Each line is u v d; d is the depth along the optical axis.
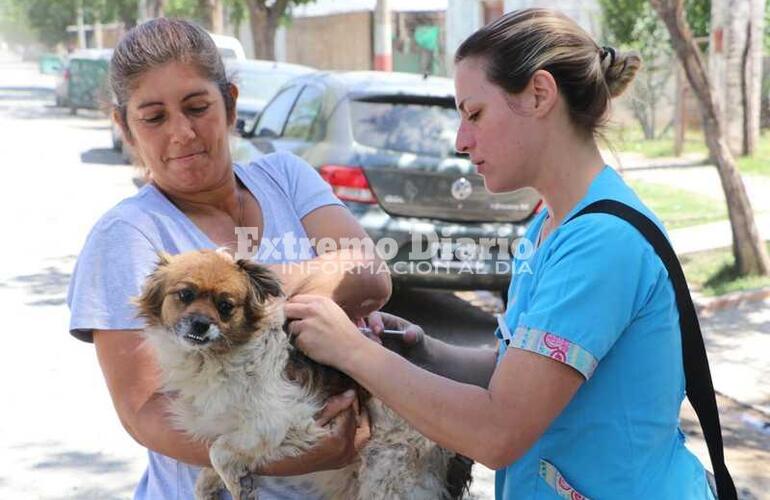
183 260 2.09
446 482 2.39
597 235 1.79
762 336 7.06
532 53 1.85
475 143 1.93
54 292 8.62
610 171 1.93
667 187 13.02
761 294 7.95
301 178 2.57
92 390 6.09
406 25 27.83
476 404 1.81
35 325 7.55
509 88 1.87
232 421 2.05
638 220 1.82
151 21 2.25
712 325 7.38
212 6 24.28
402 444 2.30
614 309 1.76
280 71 13.11
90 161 18.02
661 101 17.53
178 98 2.18
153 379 2.12
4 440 5.30
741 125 14.79
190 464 2.16
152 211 2.25
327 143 7.02
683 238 9.95
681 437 2.02
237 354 2.04
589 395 1.84
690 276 8.52
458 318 7.91
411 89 7.12
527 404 1.77
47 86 48.91
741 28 14.36
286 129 8.13
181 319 1.99
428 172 6.80
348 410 2.18
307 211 2.53
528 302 1.93
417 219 6.84
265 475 2.13
